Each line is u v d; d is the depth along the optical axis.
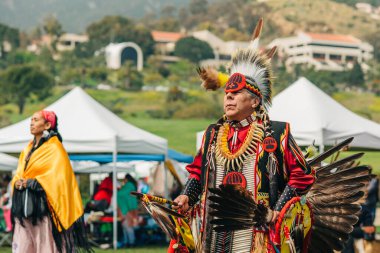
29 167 9.84
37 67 122.19
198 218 6.05
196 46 162.75
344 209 6.41
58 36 179.62
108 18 175.88
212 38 170.00
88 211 17.78
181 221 6.01
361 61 161.62
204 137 6.11
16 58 158.12
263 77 5.99
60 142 10.09
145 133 17.47
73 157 18.31
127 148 16.86
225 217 5.65
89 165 21.59
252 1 190.38
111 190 17.77
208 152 6.02
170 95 118.69
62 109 17.00
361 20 184.50
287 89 16.62
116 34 171.00
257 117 5.97
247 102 5.91
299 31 174.12
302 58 160.25
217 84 6.10
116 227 16.92
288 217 5.74
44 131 10.41
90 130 16.61
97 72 133.88
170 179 22.86
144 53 169.75
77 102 17.16
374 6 189.38
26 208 9.70
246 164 5.87
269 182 5.85
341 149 6.93
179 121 106.50
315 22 177.38
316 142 15.40
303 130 15.49
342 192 6.44
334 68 157.88
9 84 116.94
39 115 10.04
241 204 5.62
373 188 12.66
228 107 5.93
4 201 18.89
